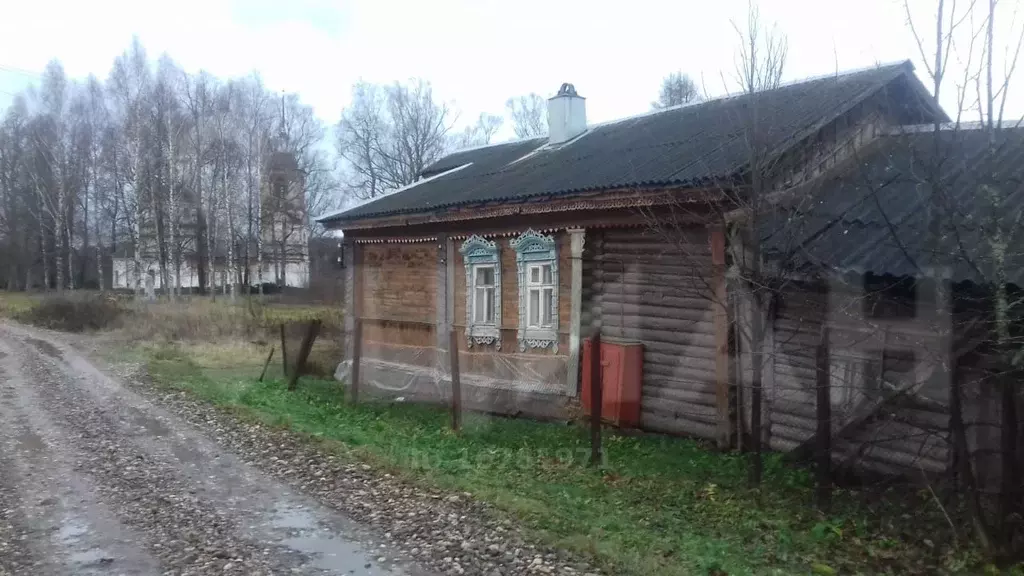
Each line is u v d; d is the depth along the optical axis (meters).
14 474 8.26
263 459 8.82
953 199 5.59
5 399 13.37
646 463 8.69
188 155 41.47
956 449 5.86
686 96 22.34
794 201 8.20
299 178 46.84
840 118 10.05
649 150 12.23
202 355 20.64
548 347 12.21
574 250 11.48
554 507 6.88
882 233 8.00
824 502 6.87
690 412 9.92
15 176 49.53
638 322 10.66
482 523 6.38
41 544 6.09
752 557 5.71
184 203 41.75
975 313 5.91
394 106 50.41
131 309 28.09
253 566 5.57
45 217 48.28
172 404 12.62
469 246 13.77
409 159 50.28
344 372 16.59
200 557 5.77
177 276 39.47
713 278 9.22
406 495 7.23
